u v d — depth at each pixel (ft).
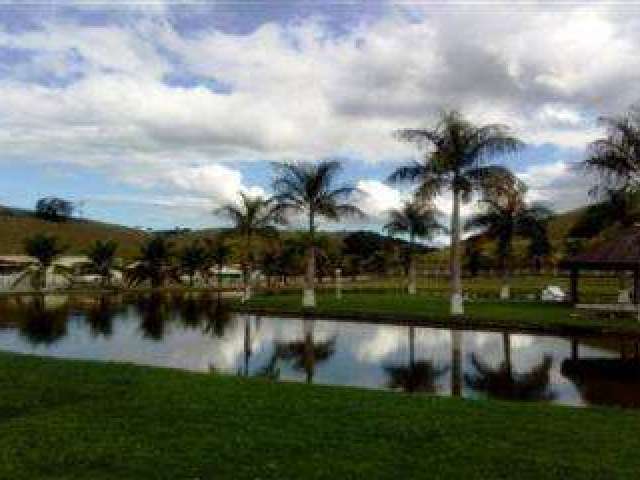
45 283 334.65
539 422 49.42
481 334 123.13
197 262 375.04
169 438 44.83
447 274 404.16
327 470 38.93
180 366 90.33
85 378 63.52
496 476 38.24
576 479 37.93
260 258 366.22
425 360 93.76
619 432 47.09
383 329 132.87
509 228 220.02
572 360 93.35
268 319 159.33
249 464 39.93
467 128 154.40
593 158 161.68
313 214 190.08
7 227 572.10
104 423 48.44
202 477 38.06
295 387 61.36
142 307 206.69
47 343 116.26
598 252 160.25
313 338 119.55
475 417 50.49
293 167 189.06
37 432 46.21
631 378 80.07
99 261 359.05
